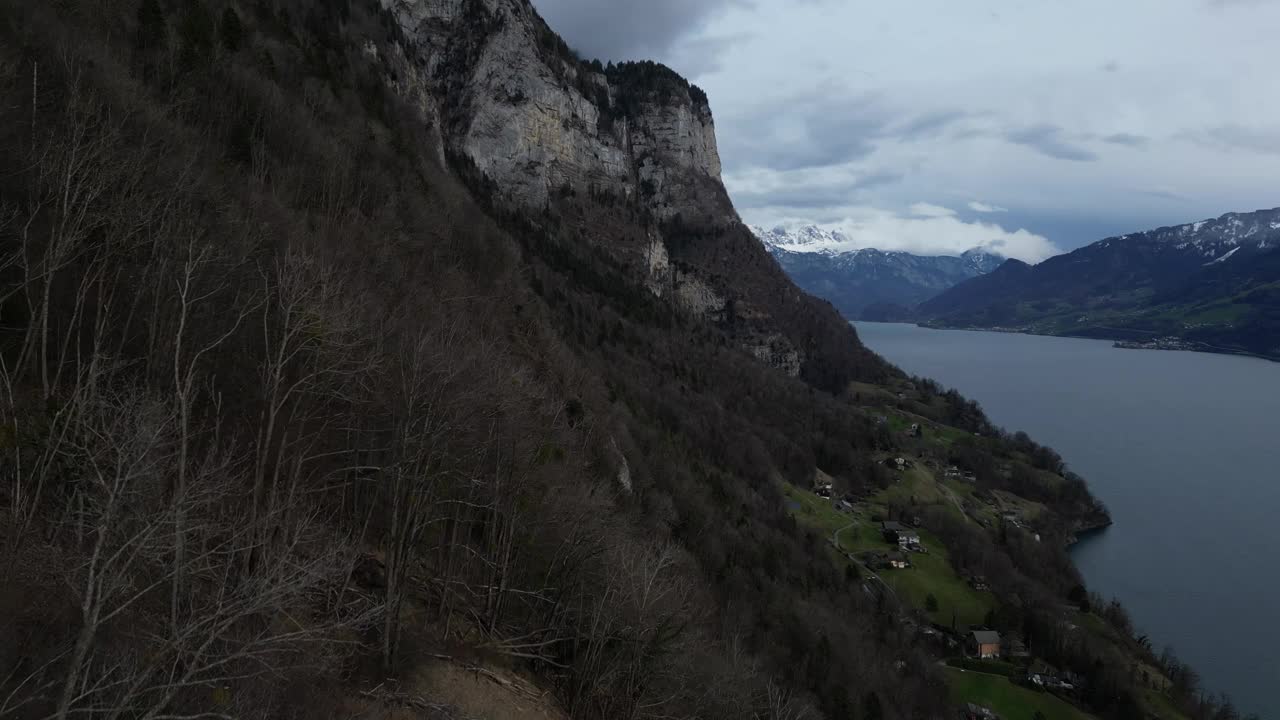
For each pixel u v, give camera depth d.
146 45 58.78
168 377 27.95
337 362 28.33
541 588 34.44
